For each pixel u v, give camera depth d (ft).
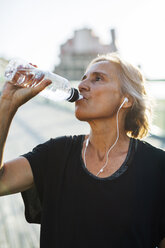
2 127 3.87
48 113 54.70
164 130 24.53
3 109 3.89
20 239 10.33
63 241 3.81
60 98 4.80
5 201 13.79
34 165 4.14
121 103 4.34
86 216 3.78
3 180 3.98
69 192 3.92
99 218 3.74
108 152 4.11
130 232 3.70
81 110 4.13
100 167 4.05
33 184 4.26
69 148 4.20
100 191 3.81
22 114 56.18
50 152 4.25
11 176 4.04
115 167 4.02
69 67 114.62
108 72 4.23
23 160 4.17
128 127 4.74
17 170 4.09
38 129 35.83
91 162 4.10
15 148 25.17
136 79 4.45
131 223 3.70
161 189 3.97
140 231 3.74
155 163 4.01
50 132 33.30
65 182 4.00
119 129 4.33
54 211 4.00
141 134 4.87
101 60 4.46
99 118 4.15
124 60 4.42
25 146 25.94
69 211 3.86
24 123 42.88
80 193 3.87
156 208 3.92
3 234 10.69
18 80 4.12
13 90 4.00
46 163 4.19
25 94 3.88
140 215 3.75
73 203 3.87
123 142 4.26
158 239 3.99
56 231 3.89
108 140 4.18
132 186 3.82
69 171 4.02
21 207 13.08
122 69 4.34
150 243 3.88
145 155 4.04
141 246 3.74
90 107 4.11
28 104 78.13
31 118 49.11
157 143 22.36
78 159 4.08
